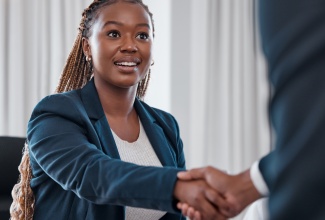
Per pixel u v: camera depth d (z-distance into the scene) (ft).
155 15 13.85
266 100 1.35
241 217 11.85
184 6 13.80
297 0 1.24
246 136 13.33
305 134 1.18
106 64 4.72
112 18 4.70
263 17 1.31
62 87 5.36
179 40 13.82
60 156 3.84
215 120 13.52
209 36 13.41
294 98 1.20
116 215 4.29
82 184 3.47
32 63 13.11
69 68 5.32
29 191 4.79
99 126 4.62
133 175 3.12
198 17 13.39
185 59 13.79
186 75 13.76
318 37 1.18
